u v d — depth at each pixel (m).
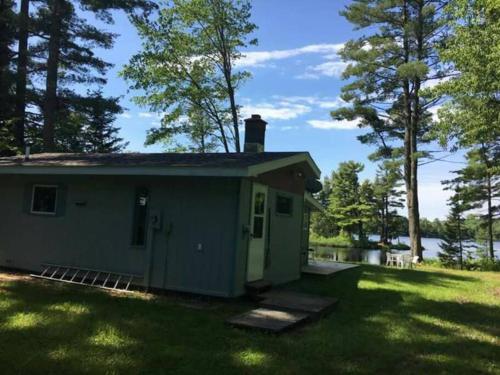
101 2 16.86
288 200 9.88
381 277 11.83
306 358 4.55
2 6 18.67
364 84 23.34
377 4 22.09
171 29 19.55
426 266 18.44
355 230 46.47
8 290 7.10
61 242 8.99
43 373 3.83
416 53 21.58
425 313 7.07
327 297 7.63
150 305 6.53
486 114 13.46
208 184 7.59
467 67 12.84
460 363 4.64
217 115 21.53
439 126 15.09
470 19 12.47
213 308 6.77
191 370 4.05
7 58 18.72
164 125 20.95
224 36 20.30
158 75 19.58
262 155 8.88
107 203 8.58
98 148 30.06
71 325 5.20
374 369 4.35
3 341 4.55
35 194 9.55
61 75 19.80
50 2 18.00
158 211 7.89
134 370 3.99
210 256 7.45
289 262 9.95
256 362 4.34
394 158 24.06
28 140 20.67
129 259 8.20
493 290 10.44
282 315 6.10
